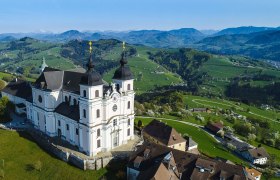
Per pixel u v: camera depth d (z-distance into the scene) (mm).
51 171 99875
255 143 189500
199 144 155000
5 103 144500
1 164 101250
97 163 100625
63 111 114875
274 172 141500
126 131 116562
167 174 87875
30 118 134000
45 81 117750
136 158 97812
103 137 107688
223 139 175375
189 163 94875
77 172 99062
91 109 100875
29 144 114500
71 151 107625
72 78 118750
